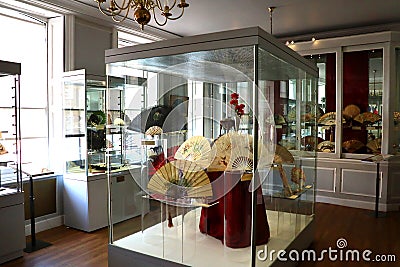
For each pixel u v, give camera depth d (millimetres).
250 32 2131
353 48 5402
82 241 3773
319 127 5770
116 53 2732
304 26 5660
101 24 4891
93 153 4160
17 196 3293
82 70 4047
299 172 3240
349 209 5207
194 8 4664
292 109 3023
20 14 4145
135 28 5355
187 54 2375
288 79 2881
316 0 4359
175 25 5527
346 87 5555
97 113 4199
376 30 5621
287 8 4688
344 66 5547
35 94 4348
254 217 2248
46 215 4234
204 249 2473
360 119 5445
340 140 5543
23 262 3211
